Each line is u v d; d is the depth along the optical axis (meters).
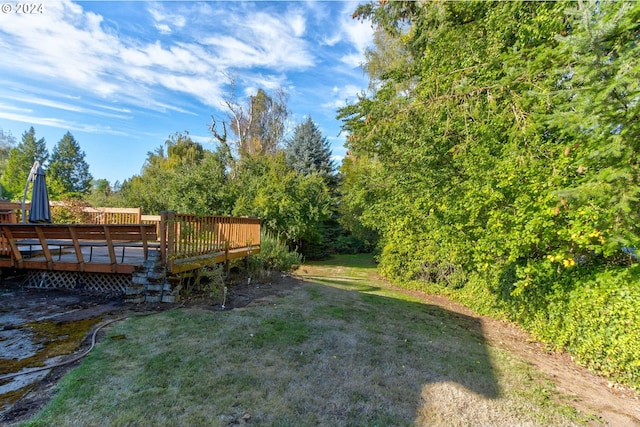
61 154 46.66
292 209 13.62
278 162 16.72
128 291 5.02
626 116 2.88
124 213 10.67
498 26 5.66
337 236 19.45
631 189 2.91
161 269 5.09
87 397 2.51
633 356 3.64
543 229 4.41
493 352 4.43
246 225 8.09
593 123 3.05
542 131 4.66
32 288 5.71
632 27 2.91
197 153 28.91
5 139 37.16
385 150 7.73
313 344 3.99
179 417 2.37
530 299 5.30
